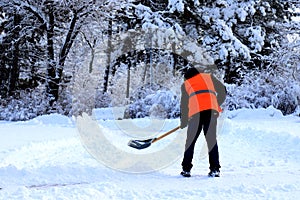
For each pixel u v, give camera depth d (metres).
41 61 20.19
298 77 17.94
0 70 21.19
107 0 17.48
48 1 17.42
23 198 3.59
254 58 21.33
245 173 5.04
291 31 20.00
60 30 18.95
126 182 4.46
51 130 10.64
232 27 21.05
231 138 9.16
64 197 3.62
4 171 4.65
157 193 3.86
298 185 4.23
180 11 19.73
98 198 3.67
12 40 19.39
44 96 17.38
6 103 17.52
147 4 21.67
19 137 8.84
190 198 3.69
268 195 3.81
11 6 17.92
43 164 5.70
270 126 10.97
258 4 20.72
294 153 6.65
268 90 17.39
